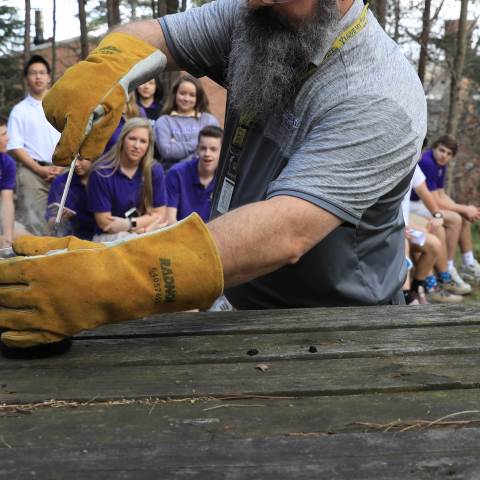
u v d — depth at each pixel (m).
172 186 3.66
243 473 0.80
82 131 1.36
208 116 4.23
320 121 1.43
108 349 1.28
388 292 1.75
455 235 5.26
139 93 4.50
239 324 1.43
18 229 3.91
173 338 1.35
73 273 1.12
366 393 1.07
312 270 1.66
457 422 0.95
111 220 3.29
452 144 5.27
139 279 1.13
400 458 0.83
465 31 7.33
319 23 1.39
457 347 1.28
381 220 1.65
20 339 1.17
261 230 1.22
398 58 1.51
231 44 1.71
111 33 1.72
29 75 4.05
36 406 1.02
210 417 0.97
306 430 0.92
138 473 0.80
